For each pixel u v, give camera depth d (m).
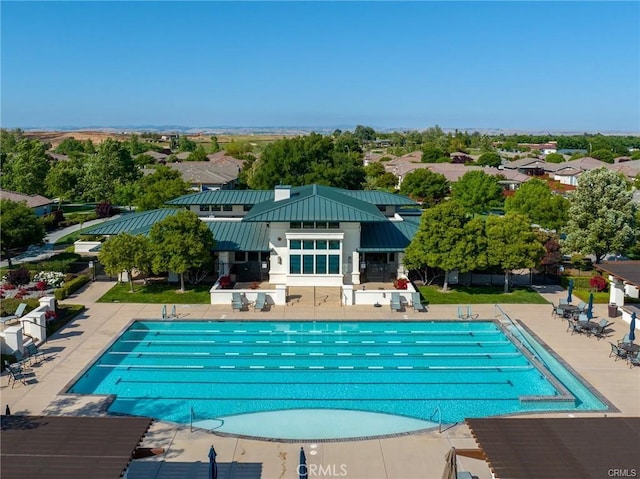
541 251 38.34
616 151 197.88
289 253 39.69
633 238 46.44
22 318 29.48
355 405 23.56
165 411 22.88
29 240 48.16
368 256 42.31
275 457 18.78
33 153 88.12
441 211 38.19
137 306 36.25
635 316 28.92
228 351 29.69
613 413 21.81
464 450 16.05
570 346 29.28
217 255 41.94
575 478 13.79
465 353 29.41
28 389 24.00
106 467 14.16
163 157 160.50
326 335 32.06
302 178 79.81
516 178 109.88
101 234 44.09
